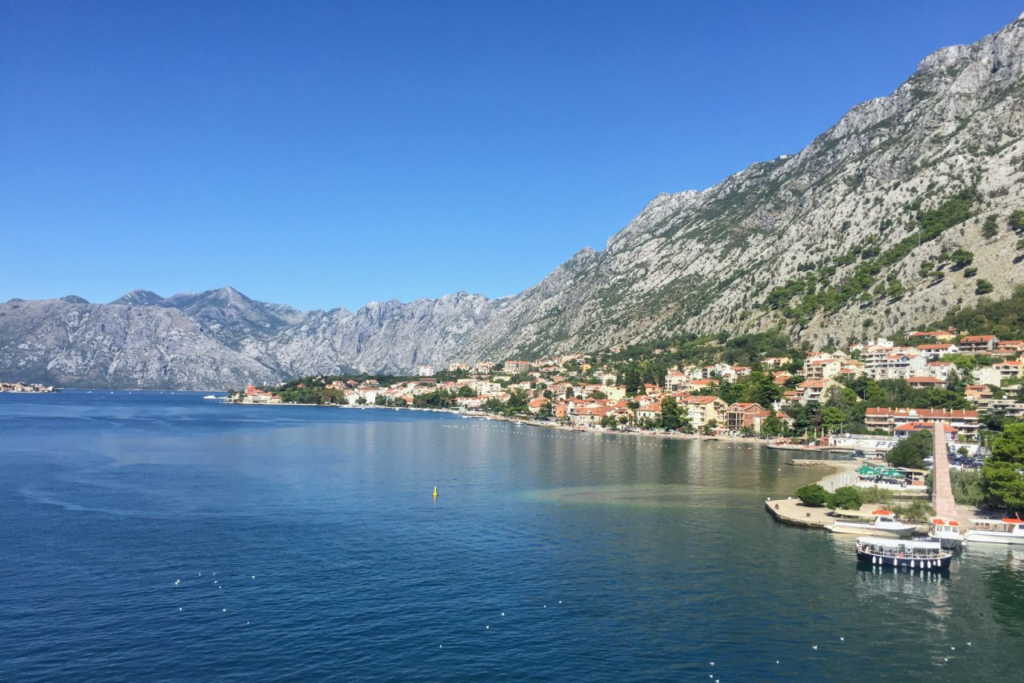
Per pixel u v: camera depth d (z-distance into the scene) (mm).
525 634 80562
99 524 129750
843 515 134500
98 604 88812
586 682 69875
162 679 69625
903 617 86438
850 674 72125
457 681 69688
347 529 127000
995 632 82375
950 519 127188
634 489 169500
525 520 134625
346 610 87312
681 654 76000
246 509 143875
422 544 116938
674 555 111188
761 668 73125
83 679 69500
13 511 140625
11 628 81188
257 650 76062
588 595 93062
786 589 95688
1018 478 131125
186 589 94375
